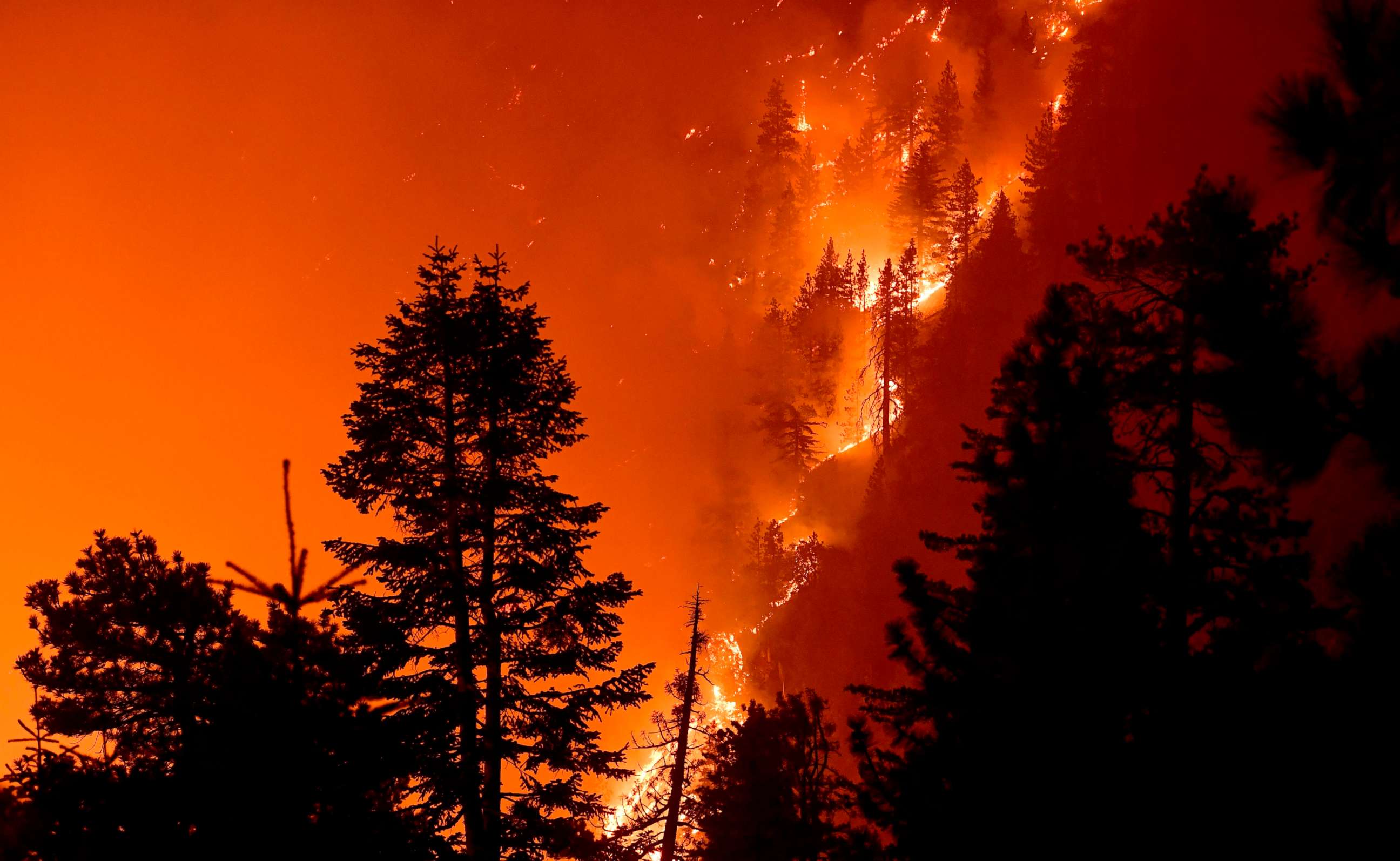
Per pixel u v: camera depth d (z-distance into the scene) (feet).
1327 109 21.34
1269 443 22.29
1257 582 41.19
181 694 42.32
